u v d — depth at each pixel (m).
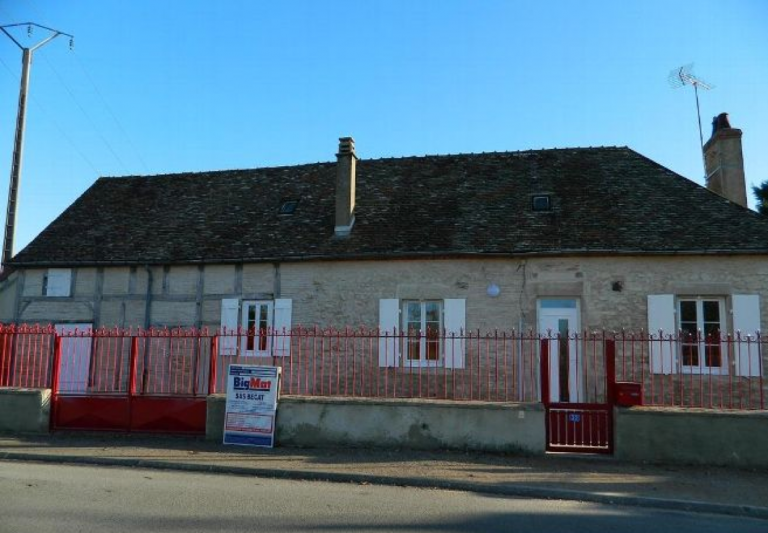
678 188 14.45
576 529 5.86
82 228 17.30
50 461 9.06
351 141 15.27
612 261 13.08
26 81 17.97
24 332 11.50
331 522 5.83
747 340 10.62
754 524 6.32
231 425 9.96
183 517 5.86
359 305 14.05
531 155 16.72
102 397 10.77
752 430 8.70
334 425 9.77
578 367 12.99
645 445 8.91
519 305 13.30
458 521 6.01
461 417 9.45
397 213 15.23
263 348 14.46
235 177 18.58
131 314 15.36
